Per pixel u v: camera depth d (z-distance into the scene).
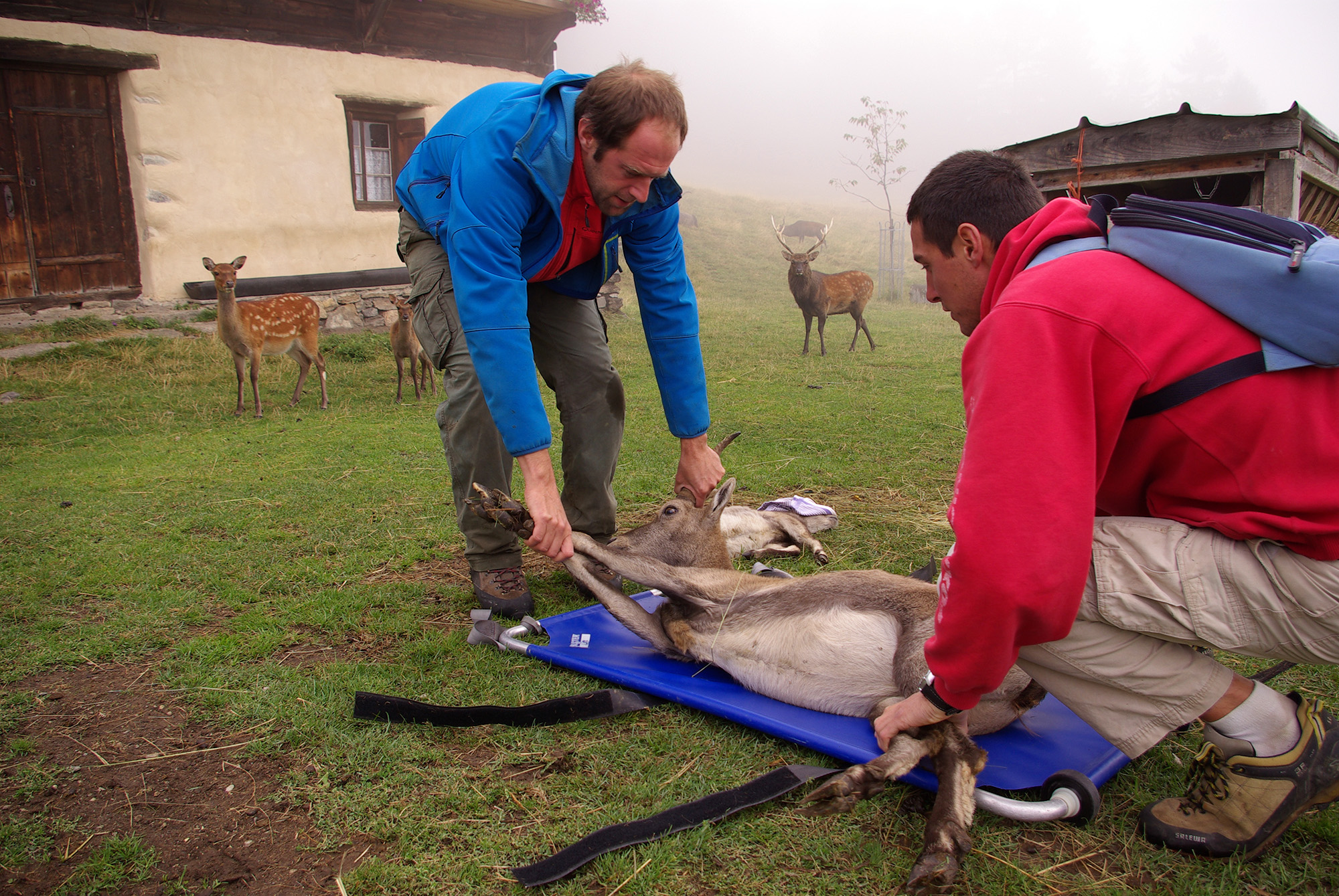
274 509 4.66
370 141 12.82
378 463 5.74
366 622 3.21
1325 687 2.59
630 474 5.29
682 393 3.18
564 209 2.75
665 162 2.47
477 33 13.13
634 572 2.75
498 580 3.26
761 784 2.06
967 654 1.72
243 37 11.15
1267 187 6.25
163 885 1.85
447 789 2.15
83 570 3.71
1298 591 1.65
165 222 10.80
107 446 6.36
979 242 1.95
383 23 12.17
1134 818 2.03
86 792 2.18
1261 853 1.86
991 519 1.63
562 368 3.33
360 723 2.46
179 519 4.45
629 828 1.93
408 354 8.41
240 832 2.03
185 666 2.83
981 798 1.98
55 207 10.33
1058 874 1.84
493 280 2.51
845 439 6.16
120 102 10.59
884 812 2.05
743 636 2.57
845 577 2.53
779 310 16.72
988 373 1.67
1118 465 1.80
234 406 8.11
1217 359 1.62
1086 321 1.63
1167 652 1.83
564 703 2.43
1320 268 1.52
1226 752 1.84
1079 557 1.63
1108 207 1.83
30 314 10.16
